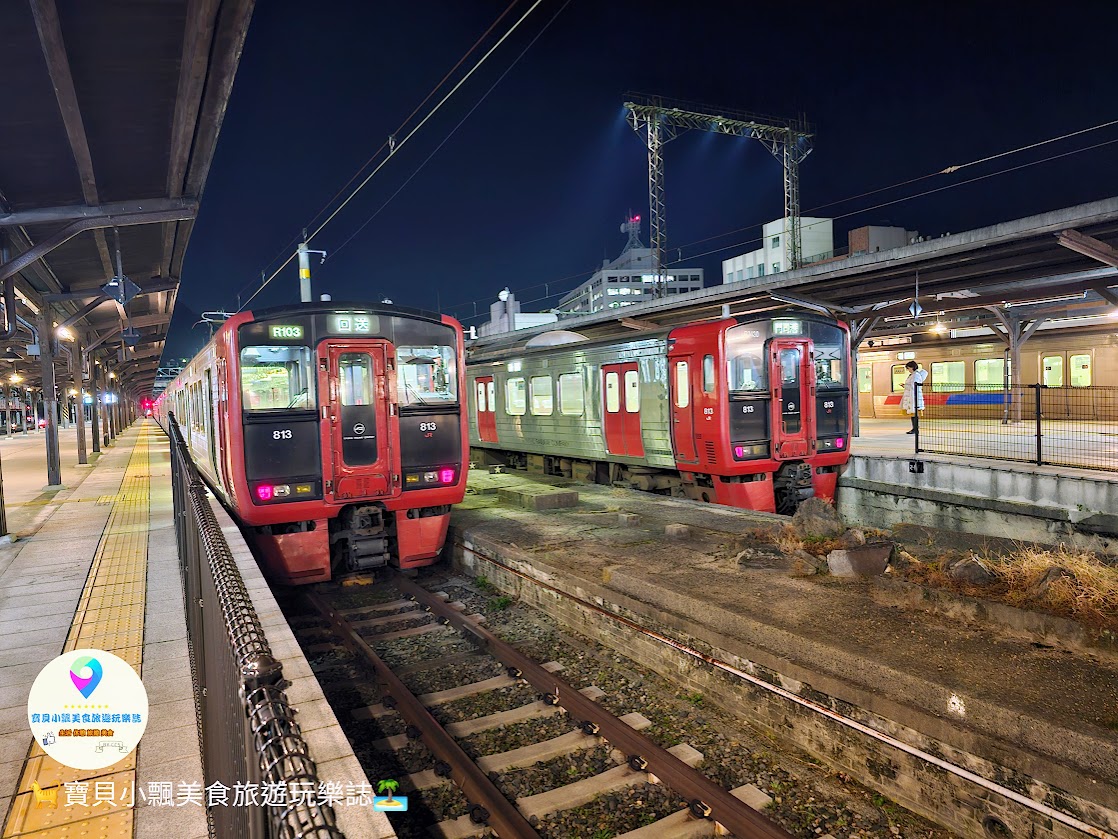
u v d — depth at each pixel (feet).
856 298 51.29
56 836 10.44
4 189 29.48
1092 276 45.68
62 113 22.45
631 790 14.51
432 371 28.50
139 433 135.33
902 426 68.59
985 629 16.01
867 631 16.16
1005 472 36.11
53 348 50.70
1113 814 10.47
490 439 62.75
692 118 80.59
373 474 27.12
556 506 36.27
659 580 20.90
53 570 25.39
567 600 23.73
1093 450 44.34
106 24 18.83
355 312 26.73
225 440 26.14
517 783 14.89
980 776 12.24
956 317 69.82
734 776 14.88
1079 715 11.84
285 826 4.74
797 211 84.74
